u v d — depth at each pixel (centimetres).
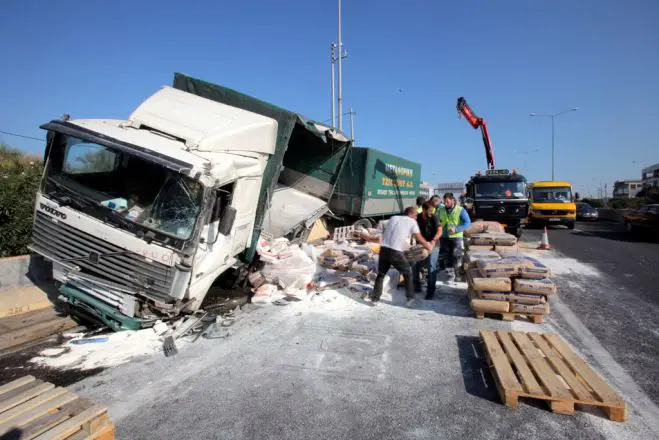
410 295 680
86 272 500
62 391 293
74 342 495
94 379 419
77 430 263
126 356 468
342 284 757
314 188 1100
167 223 476
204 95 815
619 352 497
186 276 467
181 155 500
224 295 694
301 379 425
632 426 347
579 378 397
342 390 403
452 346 510
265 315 620
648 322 605
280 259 741
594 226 2580
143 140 521
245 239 650
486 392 401
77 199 496
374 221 1477
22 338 514
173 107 621
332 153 1067
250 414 361
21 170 817
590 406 376
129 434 332
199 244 491
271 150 689
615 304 696
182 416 357
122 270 480
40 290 639
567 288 806
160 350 485
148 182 497
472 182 1673
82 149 514
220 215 546
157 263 468
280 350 495
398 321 599
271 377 428
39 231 519
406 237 669
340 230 1192
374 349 500
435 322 596
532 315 590
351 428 342
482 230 896
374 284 738
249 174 607
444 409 371
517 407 374
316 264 872
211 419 353
